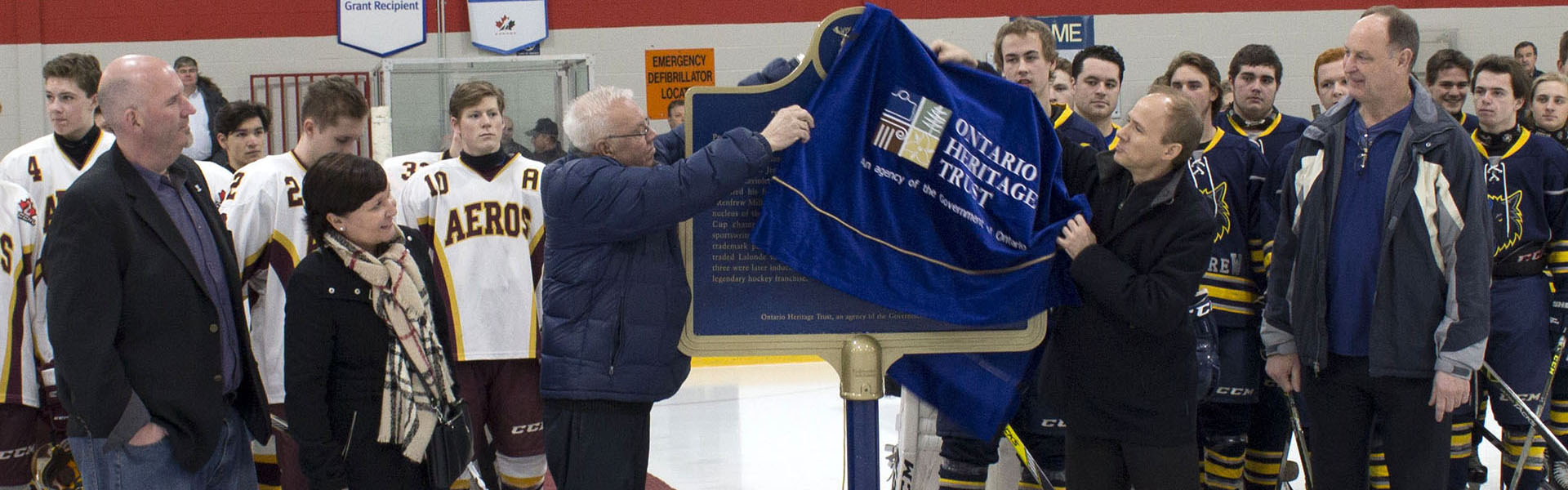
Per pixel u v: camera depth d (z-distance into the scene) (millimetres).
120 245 2990
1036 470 3818
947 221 3107
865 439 3133
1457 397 3488
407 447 3252
